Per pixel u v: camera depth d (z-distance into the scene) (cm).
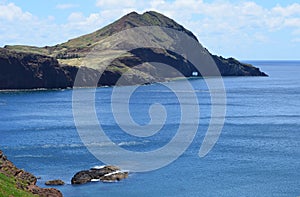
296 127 14138
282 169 8694
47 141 11462
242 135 12544
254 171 8538
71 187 7319
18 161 9219
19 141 11531
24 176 5203
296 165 9019
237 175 8244
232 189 7394
